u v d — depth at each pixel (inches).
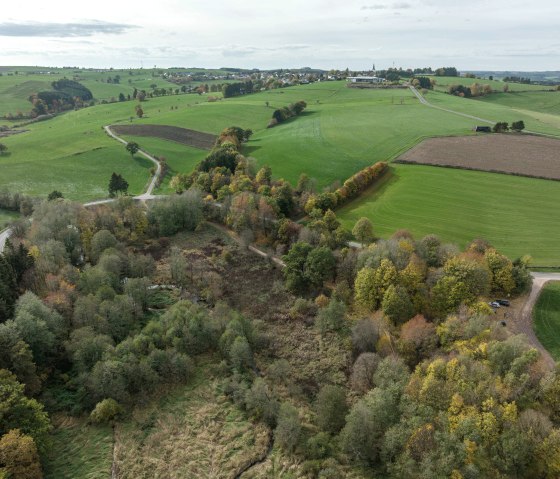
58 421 2335.1
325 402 2415.1
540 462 1823.3
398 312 2898.6
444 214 4441.4
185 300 3248.0
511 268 3112.7
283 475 2092.8
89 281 3166.8
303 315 3363.7
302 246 3705.7
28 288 3093.0
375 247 3442.4
